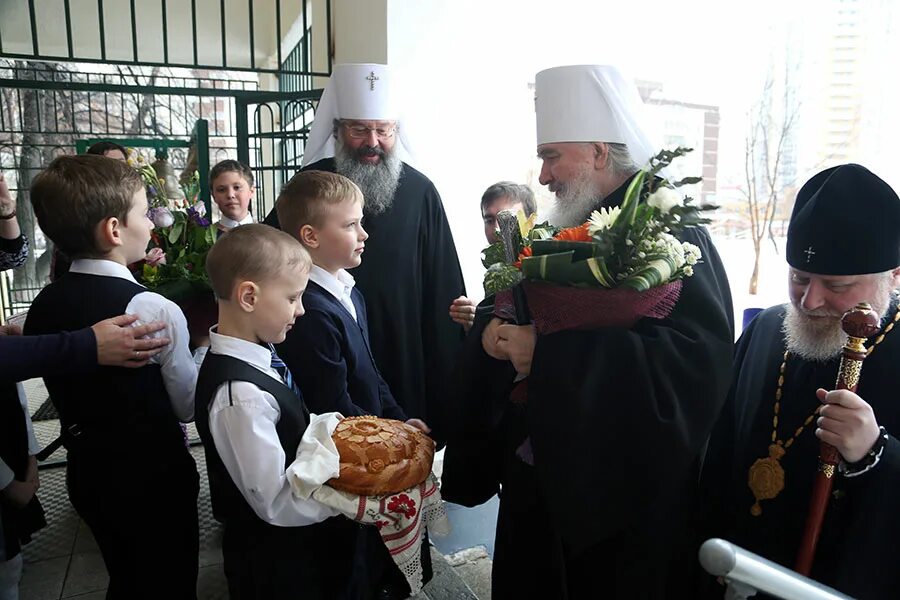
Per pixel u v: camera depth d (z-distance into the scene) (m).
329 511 1.41
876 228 1.18
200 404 1.44
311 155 2.87
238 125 3.93
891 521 1.13
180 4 6.32
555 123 1.64
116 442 1.59
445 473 1.75
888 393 1.22
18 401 2.04
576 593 1.47
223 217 3.50
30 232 6.36
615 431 1.28
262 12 6.57
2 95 6.30
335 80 2.65
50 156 6.47
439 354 2.73
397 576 1.91
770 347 1.42
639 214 1.24
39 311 1.63
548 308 1.32
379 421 1.56
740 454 1.40
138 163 2.53
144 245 1.71
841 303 1.22
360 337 1.89
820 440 1.18
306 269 1.51
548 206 1.77
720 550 0.90
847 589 1.16
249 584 1.54
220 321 1.50
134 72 6.71
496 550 1.69
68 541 2.67
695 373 1.29
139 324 1.57
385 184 2.62
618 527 1.30
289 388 1.52
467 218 3.65
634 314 1.29
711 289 1.41
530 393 1.33
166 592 1.67
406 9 3.37
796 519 1.29
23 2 6.00
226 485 1.51
